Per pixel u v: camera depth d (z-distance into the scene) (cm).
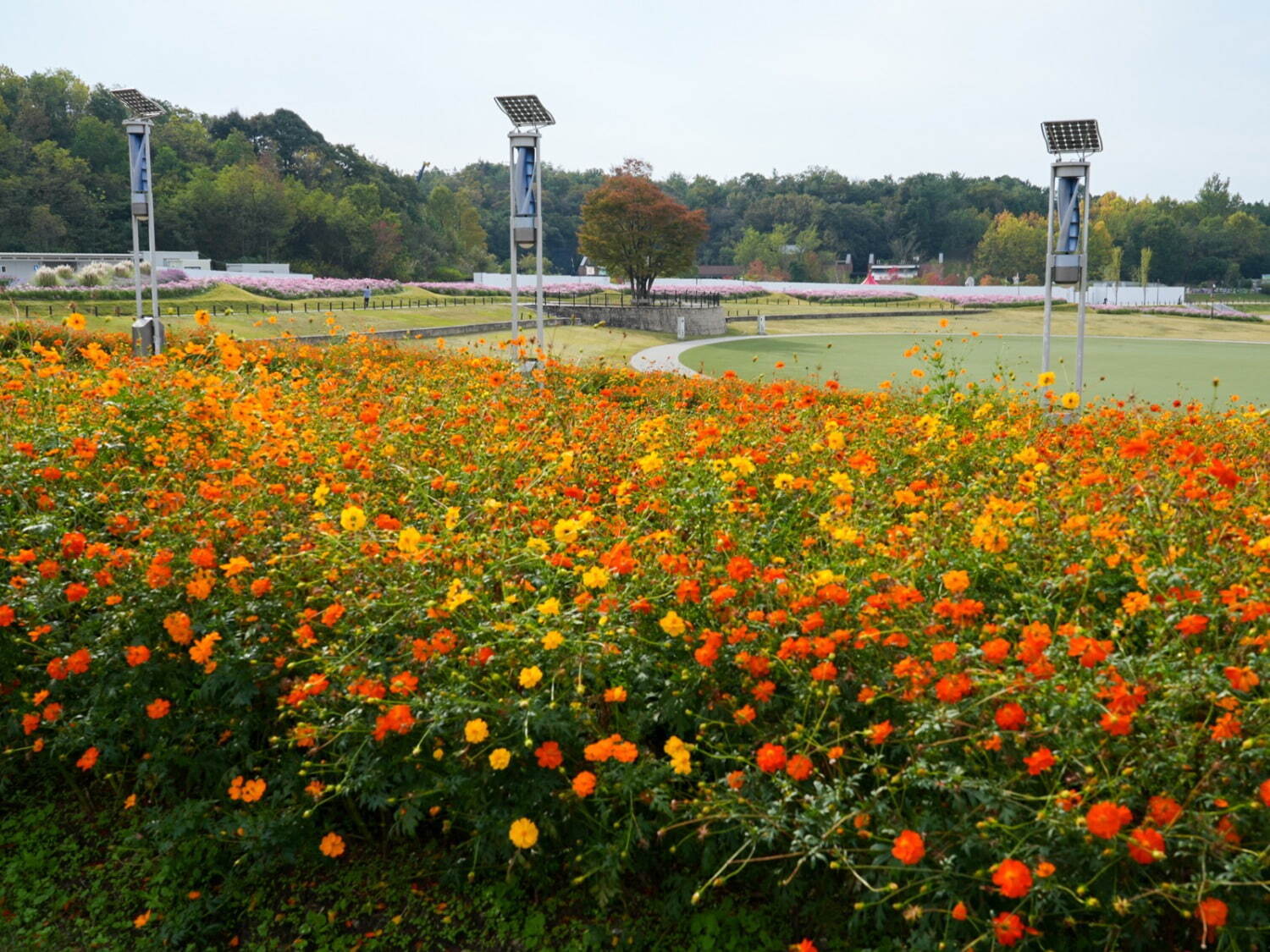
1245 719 214
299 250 7481
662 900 261
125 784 325
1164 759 208
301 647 283
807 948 209
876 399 775
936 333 3878
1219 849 193
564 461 416
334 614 270
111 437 439
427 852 291
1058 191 1297
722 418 627
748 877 258
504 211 11662
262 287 4809
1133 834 187
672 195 12125
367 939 262
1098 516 313
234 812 288
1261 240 10150
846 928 240
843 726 249
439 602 277
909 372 2378
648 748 257
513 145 1442
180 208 6862
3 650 320
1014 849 199
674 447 489
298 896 279
